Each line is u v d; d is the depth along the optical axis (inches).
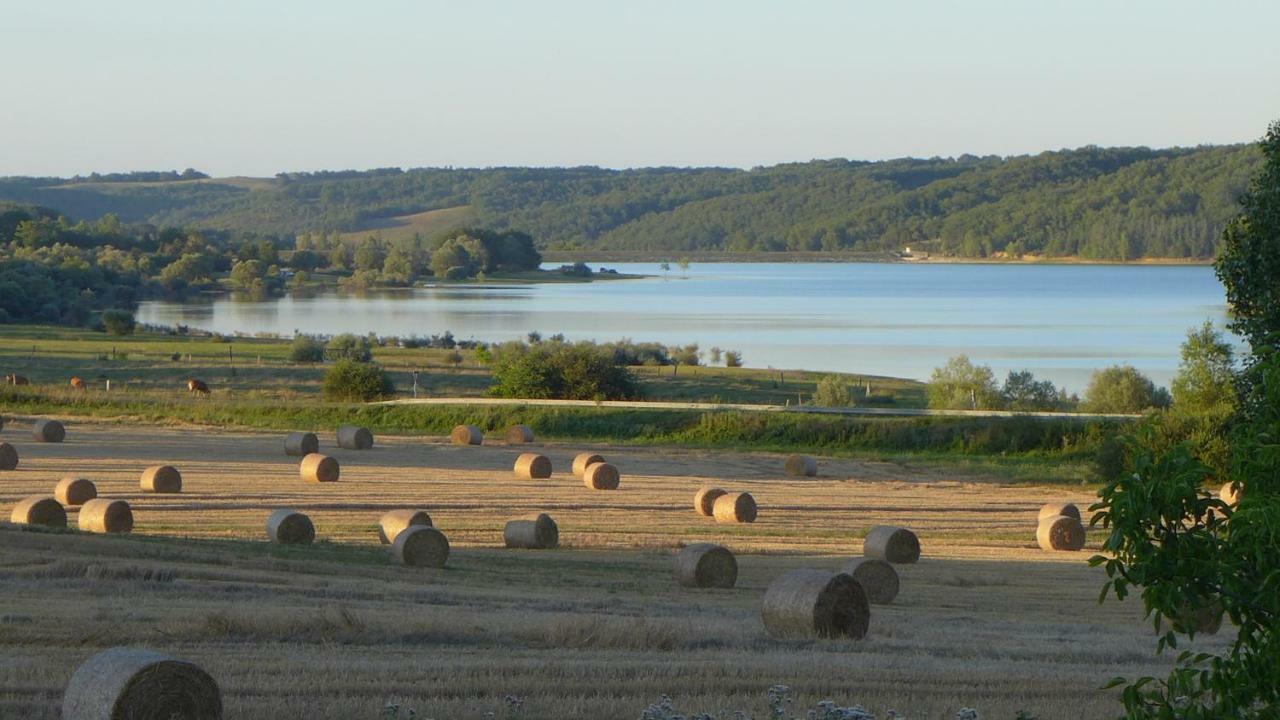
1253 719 405.7
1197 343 2331.4
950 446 2618.1
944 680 744.3
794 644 874.1
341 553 1318.9
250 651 771.4
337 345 4621.1
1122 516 392.2
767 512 1855.3
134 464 2150.6
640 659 783.1
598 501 1909.4
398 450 2507.4
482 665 738.8
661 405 2915.8
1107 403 3031.5
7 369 3887.8
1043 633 979.9
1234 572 387.2
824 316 7741.1
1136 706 421.7
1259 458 397.7
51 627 813.9
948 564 1446.9
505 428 2839.6
